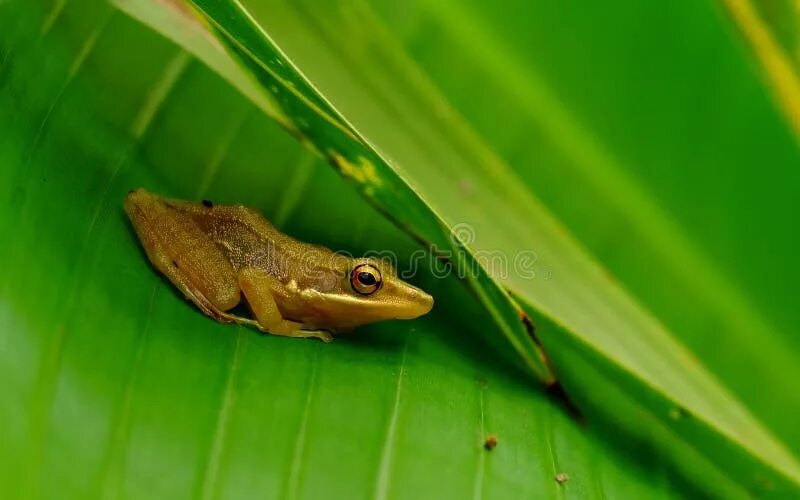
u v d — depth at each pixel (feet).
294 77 1.13
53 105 1.18
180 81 1.22
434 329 1.22
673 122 1.20
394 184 1.15
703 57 1.18
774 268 1.20
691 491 1.19
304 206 1.24
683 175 1.20
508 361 1.22
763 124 1.18
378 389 1.19
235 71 1.19
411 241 1.25
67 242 1.16
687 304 1.20
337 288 1.23
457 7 1.21
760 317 1.20
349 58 1.22
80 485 1.11
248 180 1.24
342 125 1.14
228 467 1.14
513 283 1.19
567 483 1.18
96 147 1.20
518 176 1.22
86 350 1.14
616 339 1.19
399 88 1.22
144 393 1.14
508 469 1.17
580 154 1.21
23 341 1.12
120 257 1.18
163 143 1.22
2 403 1.10
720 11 1.17
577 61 1.20
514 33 1.21
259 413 1.16
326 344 1.21
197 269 1.20
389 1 1.22
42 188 1.16
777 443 1.19
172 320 1.18
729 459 1.19
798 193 1.19
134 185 1.20
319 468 1.15
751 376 1.20
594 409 1.21
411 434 1.18
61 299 1.14
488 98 1.22
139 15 1.19
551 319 1.18
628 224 1.21
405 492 1.16
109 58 1.21
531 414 1.20
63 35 1.20
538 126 1.22
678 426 1.19
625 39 1.19
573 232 1.21
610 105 1.20
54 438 1.11
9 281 1.13
